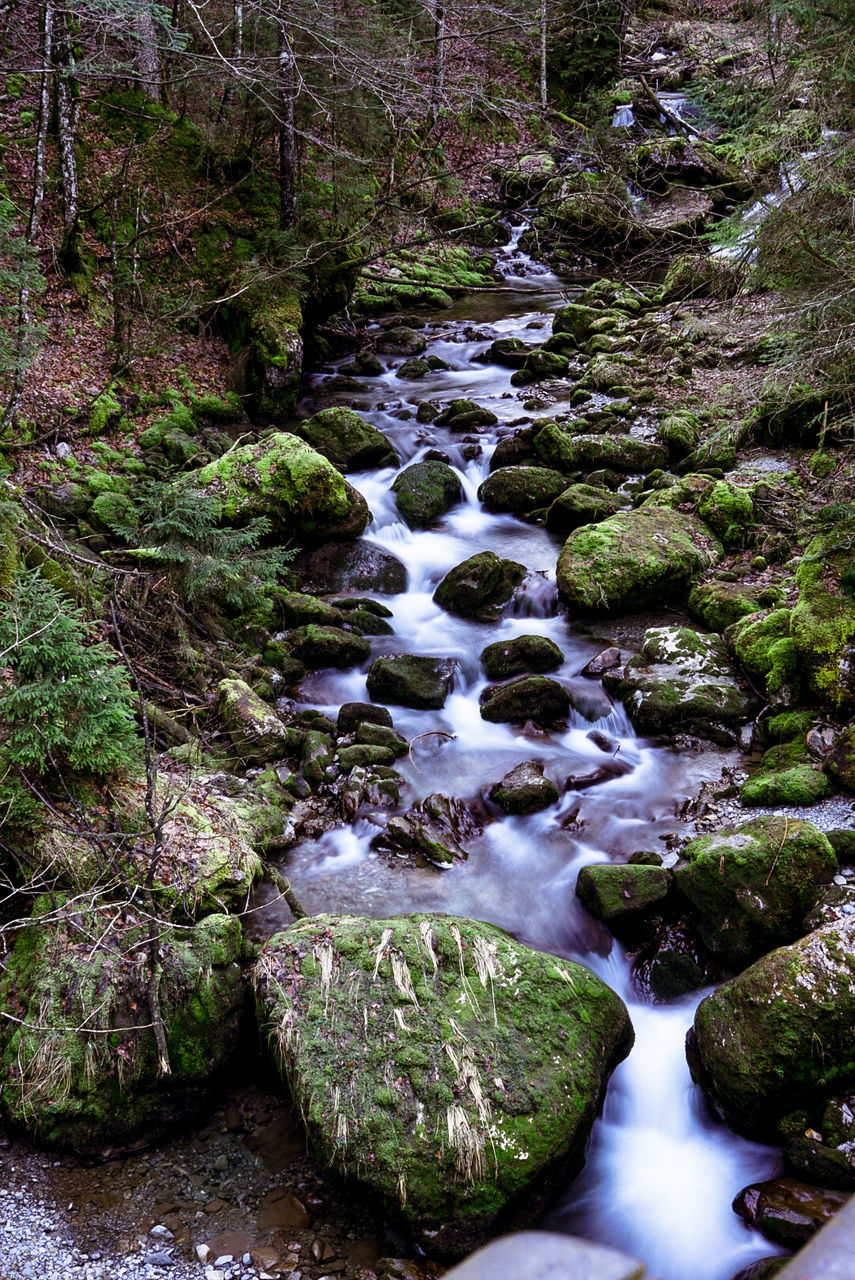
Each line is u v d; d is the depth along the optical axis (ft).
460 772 22.49
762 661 23.11
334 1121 13.12
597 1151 14.51
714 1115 14.53
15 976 15.21
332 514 30.76
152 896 15.56
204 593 25.66
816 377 26.35
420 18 46.68
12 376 31.07
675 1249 12.84
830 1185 12.71
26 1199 13.34
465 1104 13.07
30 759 16.53
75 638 16.70
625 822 20.39
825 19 23.52
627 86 73.92
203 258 44.04
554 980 14.84
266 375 39.32
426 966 14.79
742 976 14.48
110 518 28.07
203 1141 14.35
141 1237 12.75
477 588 28.76
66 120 37.68
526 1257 2.49
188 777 19.81
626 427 37.35
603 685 24.75
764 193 25.99
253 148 48.49
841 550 23.61
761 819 17.56
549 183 55.98
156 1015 14.32
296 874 19.49
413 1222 12.42
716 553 28.81
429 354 51.24
